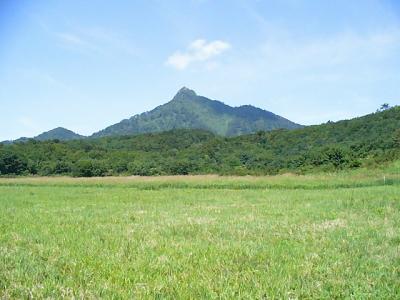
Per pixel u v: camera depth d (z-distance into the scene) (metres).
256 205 23.62
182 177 57.03
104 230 14.41
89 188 45.91
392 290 7.41
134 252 10.52
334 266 9.05
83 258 9.77
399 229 14.05
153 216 18.69
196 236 12.98
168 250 10.65
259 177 53.09
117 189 43.62
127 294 7.11
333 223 15.57
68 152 107.69
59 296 7.11
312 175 54.66
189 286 7.58
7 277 8.20
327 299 7.13
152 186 45.62
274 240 12.23
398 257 9.83
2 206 24.17
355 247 11.11
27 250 10.88
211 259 9.70
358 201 23.77
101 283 7.80
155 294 7.17
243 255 10.16
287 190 38.41
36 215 19.34
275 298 7.04
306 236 12.80
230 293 7.19
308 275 8.40
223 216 18.39
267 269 8.78
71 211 21.25
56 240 12.34
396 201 23.31
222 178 52.88
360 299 7.05
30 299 7.04
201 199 29.03
